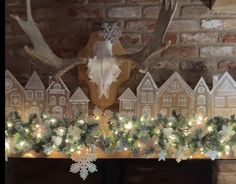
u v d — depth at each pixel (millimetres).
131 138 2051
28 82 2301
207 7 2297
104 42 2199
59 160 2379
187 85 2238
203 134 2027
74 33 2357
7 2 2385
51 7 2371
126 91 2262
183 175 2328
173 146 2043
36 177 2402
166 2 2117
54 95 2299
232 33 2295
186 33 2309
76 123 2080
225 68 2301
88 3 2348
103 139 2080
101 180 2326
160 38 2033
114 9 2336
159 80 2318
